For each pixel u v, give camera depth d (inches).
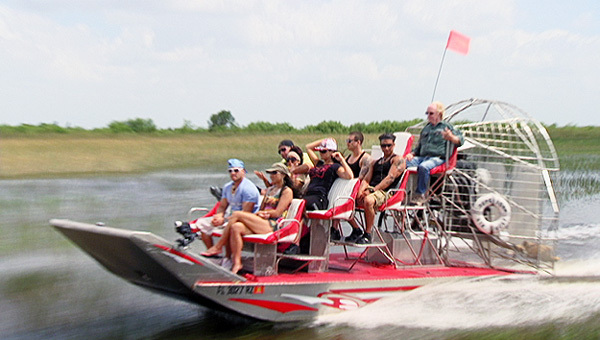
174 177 751.1
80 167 822.5
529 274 325.1
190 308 288.7
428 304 297.7
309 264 291.7
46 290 304.7
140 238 225.1
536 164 333.4
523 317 296.8
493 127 339.3
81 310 279.4
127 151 997.2
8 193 591.2
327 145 301.7
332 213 287.1
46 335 248.5
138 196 591.2
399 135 342.3
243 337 255.0
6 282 314.7
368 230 307.3
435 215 339.6
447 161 320.2
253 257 290.4
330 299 274.4
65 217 477.7
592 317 295.6
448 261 333.1
